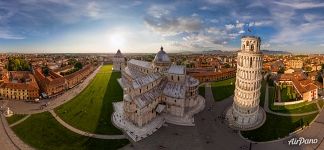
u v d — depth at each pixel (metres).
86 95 147.00
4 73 194.88
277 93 149.25
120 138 89.62
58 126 100.62
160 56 136.50
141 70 160.75
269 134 94.88
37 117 110.88
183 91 109.94
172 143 86.56
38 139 89.88
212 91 156.38
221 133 95.44
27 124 103.31
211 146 85.31
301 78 170.00
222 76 191.88
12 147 84.06
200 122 105.38
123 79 182.25
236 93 107.00
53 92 152.12
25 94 141.75
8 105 130.12
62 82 161.62
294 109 121.88
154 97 105.88
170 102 110.88
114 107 121.06
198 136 92.44
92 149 82.44
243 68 99.94
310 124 104.06
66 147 83.88
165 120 105.94
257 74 99.25
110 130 95.94
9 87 143.00
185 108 120.00
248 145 86.44
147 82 108.25
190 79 130.50
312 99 136.88
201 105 125.75
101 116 110.25
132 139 89.00
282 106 125.88
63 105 128.00
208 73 188.88
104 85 175.12
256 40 96.94
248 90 100.44
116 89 161.50
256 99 103.00
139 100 97.12
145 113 98.12
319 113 116.50
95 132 94.50
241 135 94.00
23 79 183.12
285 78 171.00
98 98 139.25
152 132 94.56
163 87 117.25
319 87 161.88
